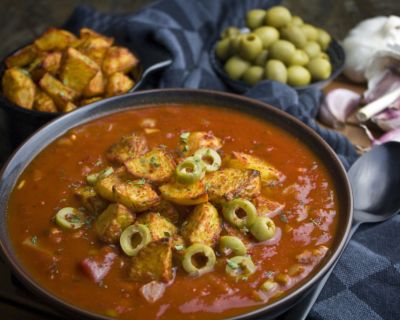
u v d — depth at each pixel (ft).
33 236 1.14
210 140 1.31
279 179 1.24
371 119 1.74
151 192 1.13
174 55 1.81
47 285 1.05
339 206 1.18
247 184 1.15
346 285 1.25
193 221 1.11
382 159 1.48
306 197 1.21
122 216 1.10
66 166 1.29
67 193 1.23
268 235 1.10
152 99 1.42
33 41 1.82
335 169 1.24
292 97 1.68
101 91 1.64
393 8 2.62
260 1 2.22
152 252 1.03
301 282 1.04
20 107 1.54
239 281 1.05
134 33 1.86
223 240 1.08
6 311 1.23
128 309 1.01
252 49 1.88
